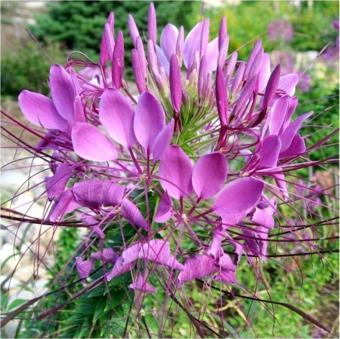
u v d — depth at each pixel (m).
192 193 0.19
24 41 1.19
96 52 1.15
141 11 1.11
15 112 0.84
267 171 0.20
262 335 0.37
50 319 0.26
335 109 0.47
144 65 0.21
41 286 0.39
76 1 1.14
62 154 0.21
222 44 0.21
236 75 0.21
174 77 0.19
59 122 0.19
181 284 0.19
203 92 0.20
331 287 0.46
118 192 0.18
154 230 0.19
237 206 0.17
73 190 0.18
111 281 0.22
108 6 1.12
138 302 0.19
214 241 0.18
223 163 0.17
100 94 0.20
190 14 1.26
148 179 0.18
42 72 0.96
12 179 0.51
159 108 0.18
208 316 0.36
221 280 0.20
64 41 1.17
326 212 0.42
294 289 0.42
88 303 0.24
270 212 0.20
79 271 0.19
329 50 0.71
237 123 0.20
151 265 0.20
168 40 0.23
